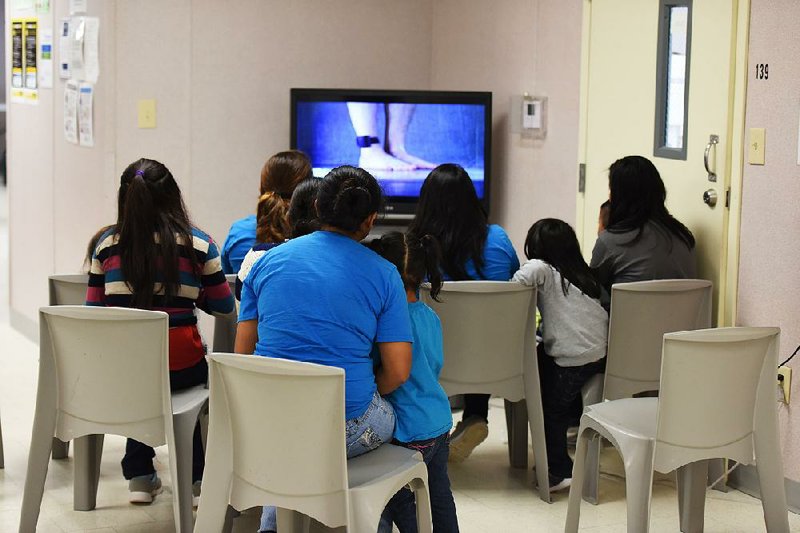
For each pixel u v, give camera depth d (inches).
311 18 240.4
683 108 174.9
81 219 234.8
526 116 220.1
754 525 151.5
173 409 134.9
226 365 108.8
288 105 240.4
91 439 152.9
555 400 162.6
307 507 108.8
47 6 246.7
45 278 255.0
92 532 146.5
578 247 161.3
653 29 181.2
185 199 232.8
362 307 114.3
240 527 148.4
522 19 221.3
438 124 230.4
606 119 195.9
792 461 156.2
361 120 231.3
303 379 105.3
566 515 152.1
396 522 126.9
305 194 129.8
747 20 159.2
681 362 122.6
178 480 133.8
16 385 219.8
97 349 129.5
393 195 233.6
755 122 158.9
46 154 251.8
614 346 157.2
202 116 232.2
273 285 115.5
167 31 226.8
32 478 137.3
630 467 127.5
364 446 117.4
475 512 155.6
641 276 164.7
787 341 155.4
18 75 266.1
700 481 146.9
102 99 223.6
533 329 157.3
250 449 110.3
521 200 226.8
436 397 123.7
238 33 233.5
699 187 171.0
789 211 153.6
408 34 251.4
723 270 165.9
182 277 141.9
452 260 164.1
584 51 201.5
